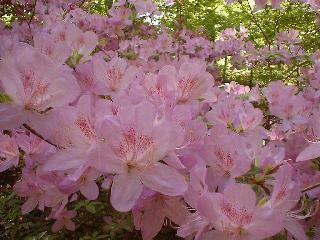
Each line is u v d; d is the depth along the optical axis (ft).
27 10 4.23
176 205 1.03
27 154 1.38
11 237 2.35
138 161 0.94
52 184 1.19
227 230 0.93
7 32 3.43
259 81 5.27
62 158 0.99
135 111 0.93
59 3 4.44
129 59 3.16
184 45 4.95
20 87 1.01
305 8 6.06
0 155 1.46
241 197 0.90
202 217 0.97
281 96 2.56
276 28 6.44
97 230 2.21
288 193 0.95
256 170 1.11
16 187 1.53
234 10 7.13
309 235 1.29
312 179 1.32
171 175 0.95
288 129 2.16
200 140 1.13
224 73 5.69
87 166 0.94
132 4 4.14
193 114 1.30
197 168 0.99
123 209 0.90
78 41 1.42
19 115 1.01
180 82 1.24
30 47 1.03
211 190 1.09
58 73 1.02
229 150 1.09
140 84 1.28
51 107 1.05
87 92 1.28
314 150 1.06
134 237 1.91
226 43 5.42
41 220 2.36
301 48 5.33
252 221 0.91
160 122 0.95
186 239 1.09
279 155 1.14
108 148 0.93
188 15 7.30
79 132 1.00
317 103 2.60
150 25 4.60
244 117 1.59
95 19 3.85
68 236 2.22
